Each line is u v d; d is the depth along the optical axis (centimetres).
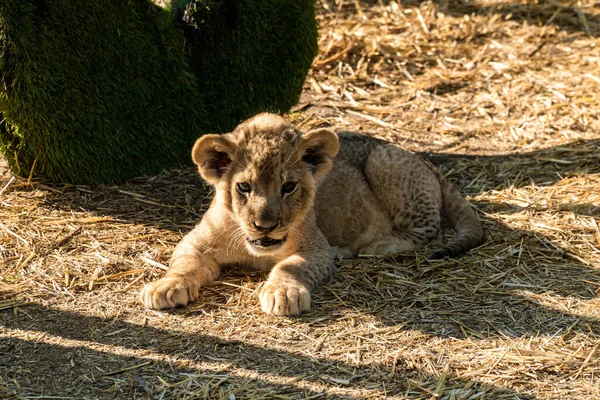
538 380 794
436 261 1043
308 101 1577
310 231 1019
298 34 1384
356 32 1822
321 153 989
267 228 934
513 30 1828
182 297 930
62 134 1208
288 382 788
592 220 1130
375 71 1684
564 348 843
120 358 826
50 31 1176
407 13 1914
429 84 1630
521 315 911
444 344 855
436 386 783
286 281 943
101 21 1221
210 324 895
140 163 1280
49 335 866
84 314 911
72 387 778
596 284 976
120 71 1245
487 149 1402
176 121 1310
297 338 866
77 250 1059
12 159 1231
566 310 919
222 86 1352
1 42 1153
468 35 1809
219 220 998
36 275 995
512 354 832
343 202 1116
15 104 1181
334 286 984
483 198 1231
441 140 1438
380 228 1147
